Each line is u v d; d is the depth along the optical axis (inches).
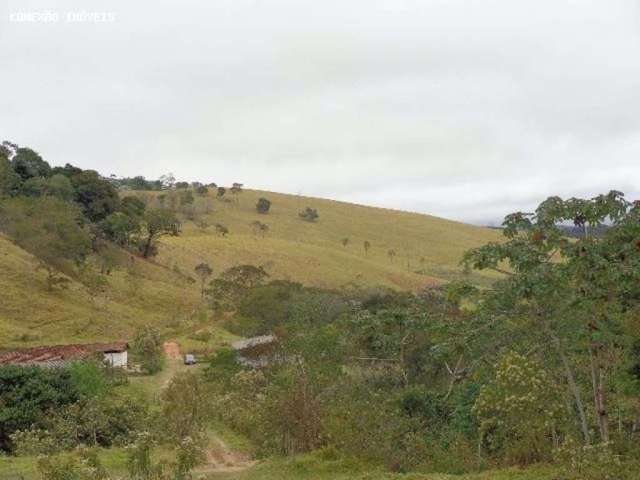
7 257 2223.2
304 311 1686.8
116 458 642.2
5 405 935.0
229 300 2345.0
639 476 370.9
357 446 576.4
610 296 390.6
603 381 458.6
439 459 542.6
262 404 760.3
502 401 484.7
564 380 506.9
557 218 402.6
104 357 1462.8
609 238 388.8
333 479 510.6
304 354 982.4
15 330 1785.2
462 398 697.6
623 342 408.8
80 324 1953.7
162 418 896.9
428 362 1090.1
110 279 2517.2
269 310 1964.8
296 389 665.0
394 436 604.7
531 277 389.7
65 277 2289.6
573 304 393.4
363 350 1200.8
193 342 1930.4
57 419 901.2
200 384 1138.0
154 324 2165.4
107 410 951.6
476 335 444.5
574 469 389.1
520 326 428.1
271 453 663.8
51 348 1534.2
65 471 443.5
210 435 882.1
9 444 905.5
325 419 623.5
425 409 791.7
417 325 1111.0
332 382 776.9
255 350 1371.8
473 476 453.1
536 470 439.8
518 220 412.5
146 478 466.3
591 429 485.1
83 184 3139.8
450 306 847.1
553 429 476.7
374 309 1684.3
